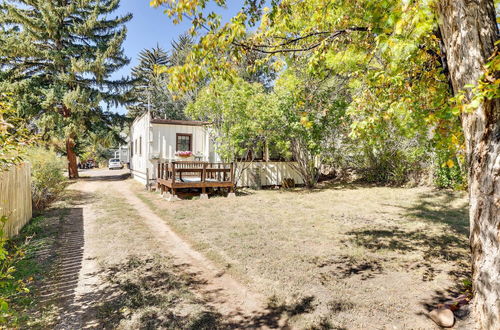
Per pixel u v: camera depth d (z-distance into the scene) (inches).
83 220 275.9
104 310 118.0
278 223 264.4
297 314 116.6
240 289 138.4
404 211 317.1
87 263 168.6
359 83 212.2
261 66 183.6
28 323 108.9
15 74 717.3
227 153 447.8
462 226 250.2
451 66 96.7
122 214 303.0
